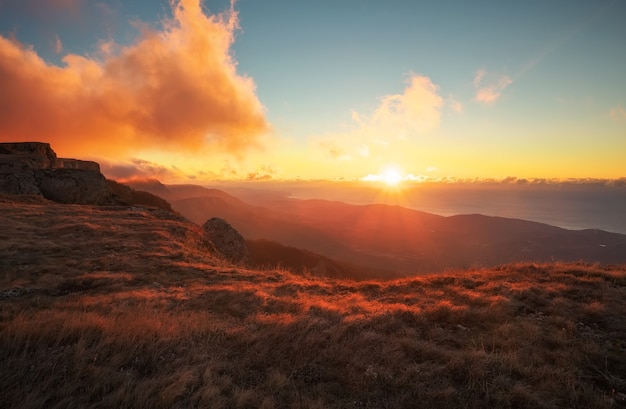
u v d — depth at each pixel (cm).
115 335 657
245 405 496
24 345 602
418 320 878
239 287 1290
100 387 505
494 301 988
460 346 743
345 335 771
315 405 492
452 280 1305
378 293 1230
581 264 1455
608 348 712
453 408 516
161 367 578
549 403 530
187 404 488
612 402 530
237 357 648
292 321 830
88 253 1720
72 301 1020
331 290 1305
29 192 3662
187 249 2081
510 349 704
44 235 2011
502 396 536
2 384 481
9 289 1137
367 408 510
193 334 727
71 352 586
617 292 1037
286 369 611
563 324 832
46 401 464
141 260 1667
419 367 632
